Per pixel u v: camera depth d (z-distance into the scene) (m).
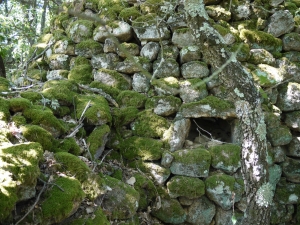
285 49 4.06
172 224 3.14
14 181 1.91
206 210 3.19
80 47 4.00
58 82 3.45
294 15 4.22
